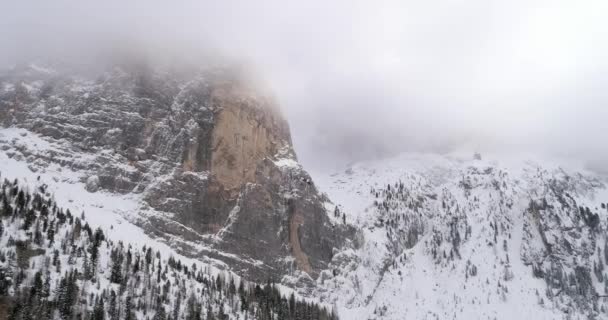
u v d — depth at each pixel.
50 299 162.12
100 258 189.25
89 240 193.62
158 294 189.88
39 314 156.62
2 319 151.25
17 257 168.75
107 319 166.62
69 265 177.50
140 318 175.62
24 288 160.12
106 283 180.50
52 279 168.38
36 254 174.25
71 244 186.00
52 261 174.88
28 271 166.12
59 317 159.25
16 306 155.00
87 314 163.75
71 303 163.50
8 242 171.12
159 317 177.88
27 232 179.12
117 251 198.12
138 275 191.75
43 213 195.75
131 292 182.62
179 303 189.75
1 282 158.88
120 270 187.75
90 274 178.12
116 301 174.75
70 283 167.12
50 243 181.12
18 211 186.88
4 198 188.25
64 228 194.00
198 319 188.25
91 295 170.12
